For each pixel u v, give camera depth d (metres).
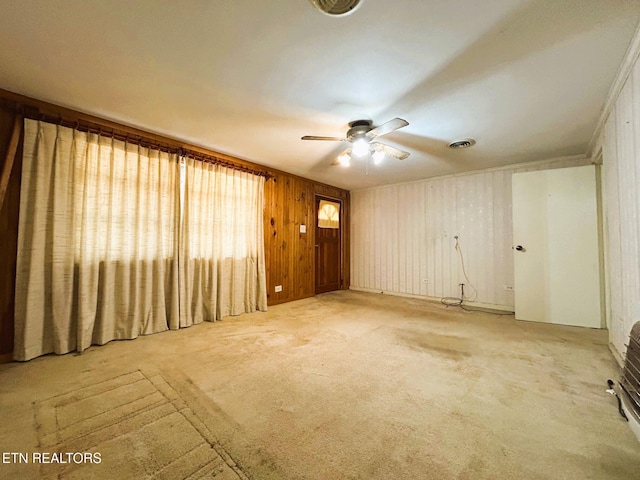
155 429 1.46
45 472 1.18
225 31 1.54
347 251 6.09
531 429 1.48
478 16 1.42
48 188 2.35
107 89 2.15
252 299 3.96
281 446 1.34
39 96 2.26
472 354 2.48
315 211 5.29
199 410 1.62
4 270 2.22
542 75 1.92
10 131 2.22
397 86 2.07
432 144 3.27
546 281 3.52
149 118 2.64
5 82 2.06
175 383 1.93
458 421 1.55
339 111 2.46
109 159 2.68
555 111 2.45
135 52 1.73
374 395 1.80
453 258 4.68
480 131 2.89
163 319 3.03
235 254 3.75
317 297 5.11
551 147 3.36
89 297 2.54
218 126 2.81
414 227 5.16
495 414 1.61
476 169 4.38
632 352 1.66
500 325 3.39
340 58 1.76
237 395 1.79
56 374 2.04
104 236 2.66
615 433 1.45
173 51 1.71
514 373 2.12
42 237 2.32
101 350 2.49
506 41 1.60
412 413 1.61
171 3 1.36
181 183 3.23
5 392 1.79
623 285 2.19
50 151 2.36
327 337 2.90
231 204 3.72
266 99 2.27
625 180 2.06
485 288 4.36
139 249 2.87
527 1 1.33
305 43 1.63
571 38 1.57
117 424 1.49
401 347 2.64
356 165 4.21
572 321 3.38
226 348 2.58
